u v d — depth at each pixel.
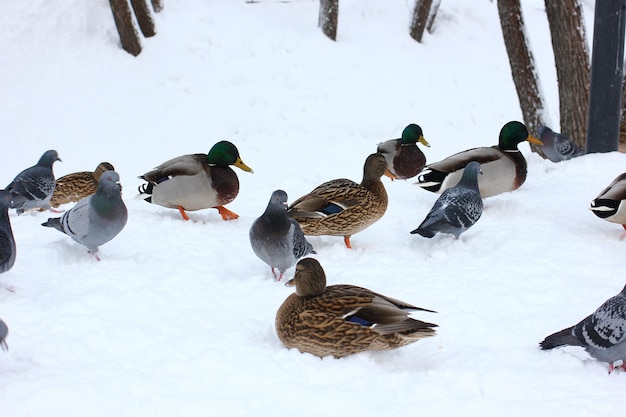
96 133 7.97
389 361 3.26
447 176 4.55
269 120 8.39
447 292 3.69
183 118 8.31
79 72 8.66
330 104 8.80
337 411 2.97
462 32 10.87
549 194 4.74
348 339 3.18
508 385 3.08
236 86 8.88
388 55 9.89
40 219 4.46
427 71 9.83
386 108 8.88
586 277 3.77
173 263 3.93
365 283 3.76
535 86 6.21
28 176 4.59
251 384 3.08
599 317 3.16
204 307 3.55
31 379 3.06
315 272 3.24
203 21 9.68
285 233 3.70
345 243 4.18
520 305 3.59
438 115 8.94
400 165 5.67
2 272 3.58
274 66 9.24
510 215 4.45
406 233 4.33
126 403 2.98
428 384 3.07
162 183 4.47
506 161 4.60
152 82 8.73
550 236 4.14
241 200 4.99
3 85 8.38
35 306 3.50
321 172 7.23
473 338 3.40
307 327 3.20
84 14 9.20
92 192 4.93
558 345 3.23
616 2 5.14
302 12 10.44
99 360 3.19
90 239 3.87
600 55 5.23
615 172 4.96
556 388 3.08
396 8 10.84
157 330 3.36
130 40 8.98
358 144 8.09
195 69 8.99
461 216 4.07
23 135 7.88
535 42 11.34
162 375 3.11
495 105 9.36
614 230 4.23
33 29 8.94
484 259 3.95
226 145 4.53
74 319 3.39
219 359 3.18
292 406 2.99
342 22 10.38
